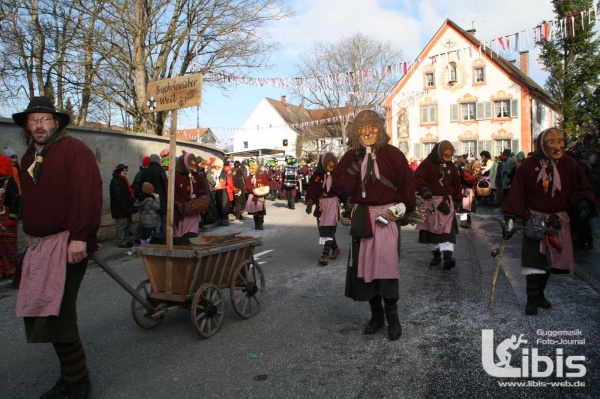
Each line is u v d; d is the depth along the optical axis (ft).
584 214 16.06
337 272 24.76
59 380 12.05
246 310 18.04
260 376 12.78
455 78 121.49
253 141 195.52
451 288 20.61
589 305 17.24
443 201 23.95
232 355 14.26
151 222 31.58
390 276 14.44
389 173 14.61
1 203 24.98
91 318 18.43
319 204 27.53
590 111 71.31
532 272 16.10
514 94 116.88
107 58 54.70
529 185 16.46
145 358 14.29
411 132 126.11
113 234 38.50
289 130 191.52
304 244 34.53
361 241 14.75
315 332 15.90
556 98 83.66
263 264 27.48
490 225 41.27
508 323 15.81
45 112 11.30
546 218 16.12
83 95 56.54
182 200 26.30
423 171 24.39
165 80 17.04
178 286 15.44
